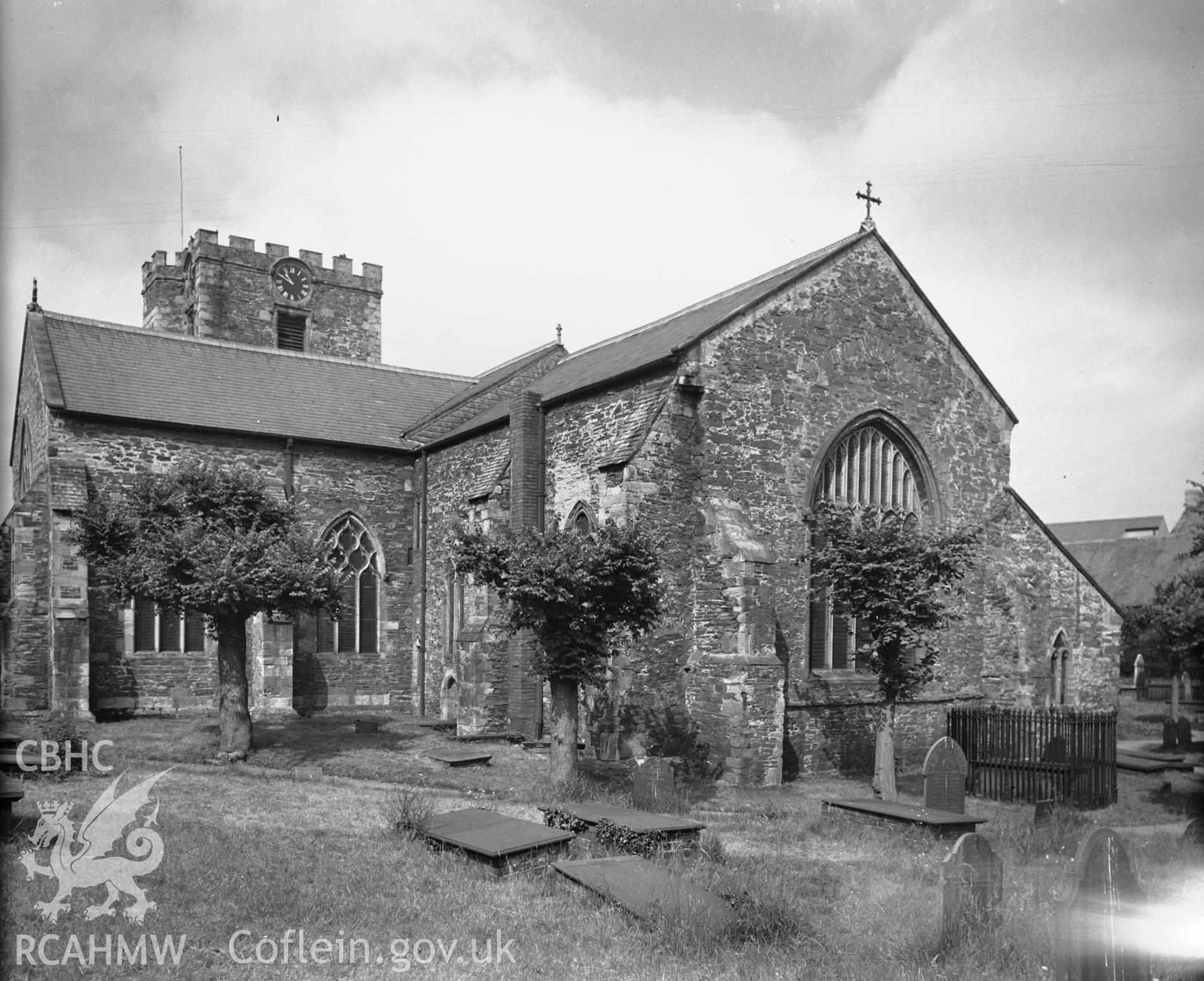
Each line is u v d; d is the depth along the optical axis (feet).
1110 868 28.94
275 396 104.78
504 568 59.41
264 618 86.69
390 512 103.35
